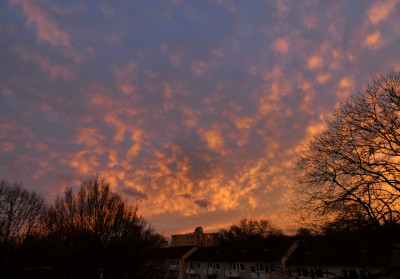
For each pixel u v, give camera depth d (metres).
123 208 18.48
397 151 10.54
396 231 9.05
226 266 35.41
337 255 10.21
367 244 9.51
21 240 21.66
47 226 16.72
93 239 16.05
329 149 12.02
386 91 11.38
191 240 87.00
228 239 72.38
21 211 23.95
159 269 21.06
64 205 16.75
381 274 8.66
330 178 11.55
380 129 11.27
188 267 42.06
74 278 15.25
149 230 19.72
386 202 9.84
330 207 10.56
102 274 15.92
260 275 30.47
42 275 16.95
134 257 17.41
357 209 9.99
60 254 15.45
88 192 17.58
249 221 69.25
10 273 19.83
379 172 10.77
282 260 27.77
